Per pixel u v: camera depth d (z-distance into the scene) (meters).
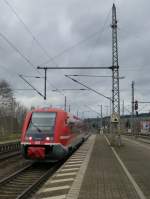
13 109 94.94
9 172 23.38
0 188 17.50
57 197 13.03
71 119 32.44
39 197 13.23
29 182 19.53
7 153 37.38
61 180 16.72
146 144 52.03
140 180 16.89
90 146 44.88
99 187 14.90
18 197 14.11
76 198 12.71
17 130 73.94
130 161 25.80
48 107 28.66
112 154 32.22
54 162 29.27
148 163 24.50
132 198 12.80
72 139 33.12
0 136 60.50
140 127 127.94
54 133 26.45
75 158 27.73
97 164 23.48
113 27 43.47
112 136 46.03
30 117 27.42
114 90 44.19
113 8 43.72
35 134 26.52
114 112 44.78
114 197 12.95
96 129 165.62
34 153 26.11
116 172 19.59
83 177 17.59
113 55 43.47
